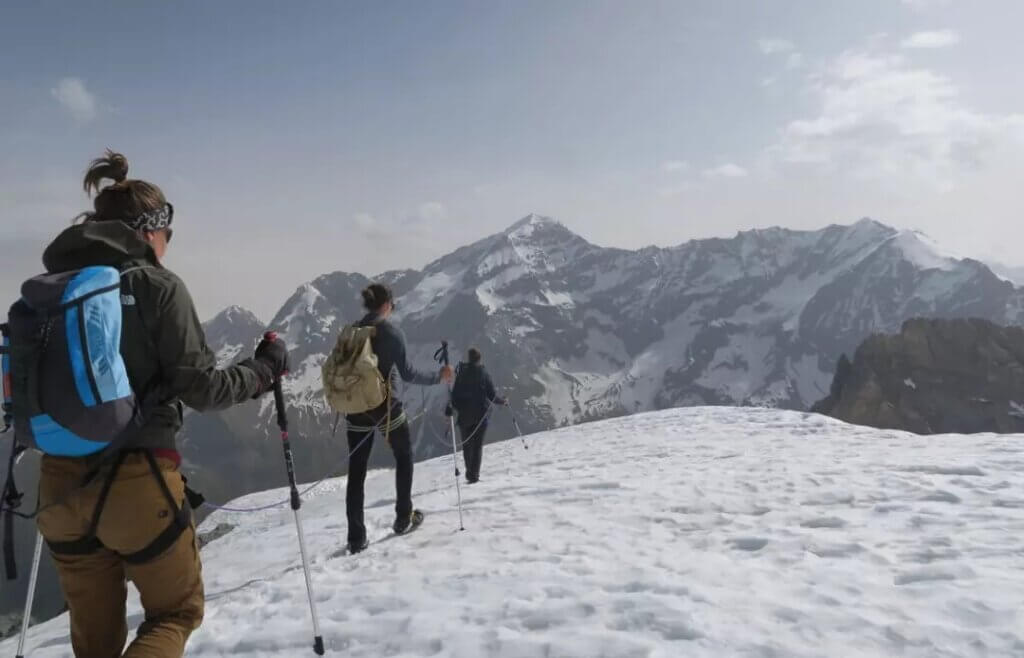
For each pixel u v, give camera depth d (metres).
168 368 2.66
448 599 5.27
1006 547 5.40
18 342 2.49
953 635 3.79
